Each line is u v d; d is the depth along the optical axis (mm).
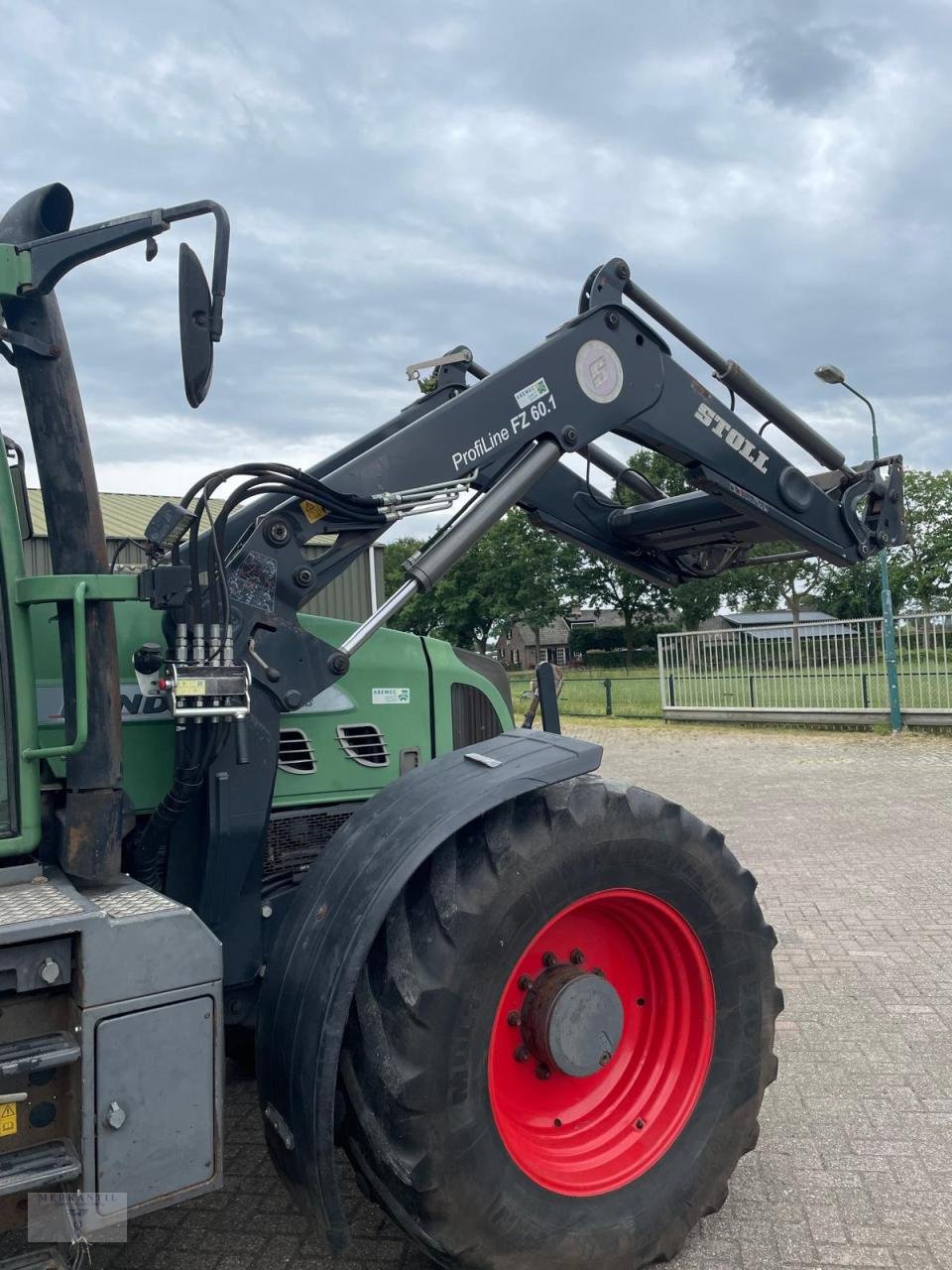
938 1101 3746
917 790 10617
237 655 2770
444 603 55906
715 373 4070
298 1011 2410
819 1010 4637
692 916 2889
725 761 13391
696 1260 2842
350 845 2627
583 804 2699
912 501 56812
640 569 4723
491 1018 2488
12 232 2455
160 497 11242
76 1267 2436
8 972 2012
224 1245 2939
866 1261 2814
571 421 3482
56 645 2734
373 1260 2850
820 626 16453
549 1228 2562
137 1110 2094
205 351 2328
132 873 2863
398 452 3092
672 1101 2916
